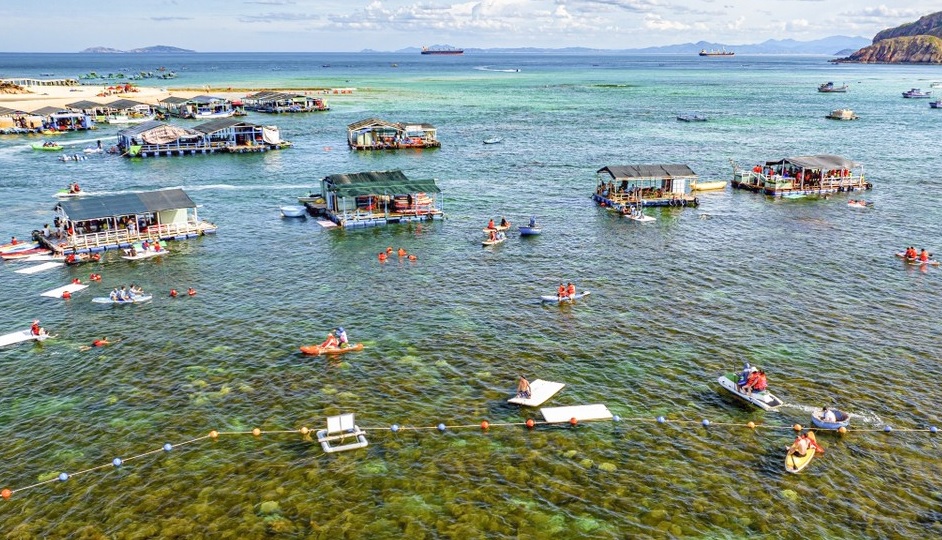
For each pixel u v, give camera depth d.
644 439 39.31
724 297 60.88
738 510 33.41
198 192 107.50
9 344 51.97
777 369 47.19
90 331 54.44
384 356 49.53
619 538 31.47
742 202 99.56
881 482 35.50
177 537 31.55
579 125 189.12
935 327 54.12
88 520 32.78
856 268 68.94
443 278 66.81
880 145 149.50
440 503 33.91
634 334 53.09
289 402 43.25
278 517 32.88
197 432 40.00
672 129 180.12
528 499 34.22
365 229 85.44
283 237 82.00
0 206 96.56
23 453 38.12
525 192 106.38
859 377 46.00
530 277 66.88
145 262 72.31
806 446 36.94
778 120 198.88
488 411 42.22
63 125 178.88
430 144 151.50
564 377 46.34
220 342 52.06
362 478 35.78
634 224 86.81
